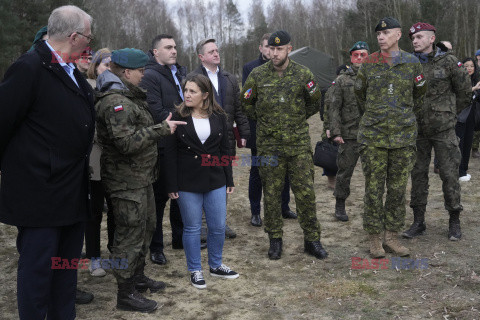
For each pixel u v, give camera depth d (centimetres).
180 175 349
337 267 392
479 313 303
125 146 287
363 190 663
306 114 407
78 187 256
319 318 305
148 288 351
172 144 346
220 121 359
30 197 239
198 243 359
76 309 321
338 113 514
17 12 3028
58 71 241
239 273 386
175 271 391
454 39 3550
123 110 288
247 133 484
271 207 414
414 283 355
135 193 303
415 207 461
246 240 471
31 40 2925
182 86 349
